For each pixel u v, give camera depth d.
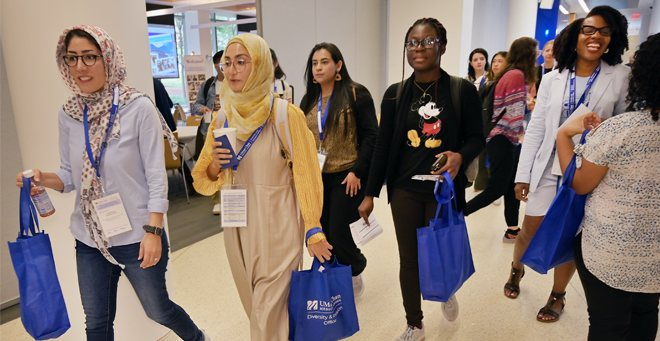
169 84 9.98
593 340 1.35
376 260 3.06
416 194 1.83
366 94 2.26
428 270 1.66
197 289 2.71
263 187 1.42
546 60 4.54
